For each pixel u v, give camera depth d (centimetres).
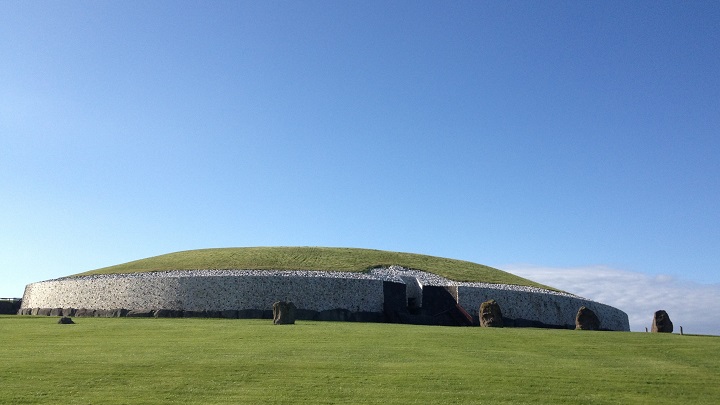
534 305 6172
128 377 2339
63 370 2439
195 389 2181
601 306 6862
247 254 7206
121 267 7044
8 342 3186
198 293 5528
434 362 2647
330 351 2888
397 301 5931
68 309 5869
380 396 2103
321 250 7631
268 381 2289
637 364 2711
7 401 2027
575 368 2581
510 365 2609
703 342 3356
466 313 5759
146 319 4912
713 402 2114
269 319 5162
